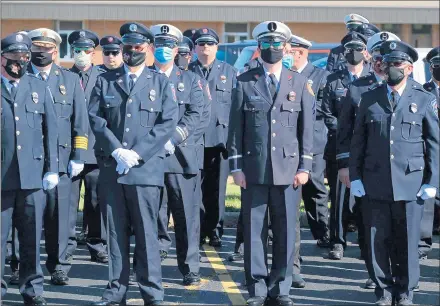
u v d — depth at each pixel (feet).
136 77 21.98
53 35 25.13
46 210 24.98
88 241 28.22
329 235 29.73
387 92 22.29
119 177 21.49
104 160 21.72
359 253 29.48
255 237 22.45
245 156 22.43
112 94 21.86
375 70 24.44
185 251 25.11
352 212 28.37
